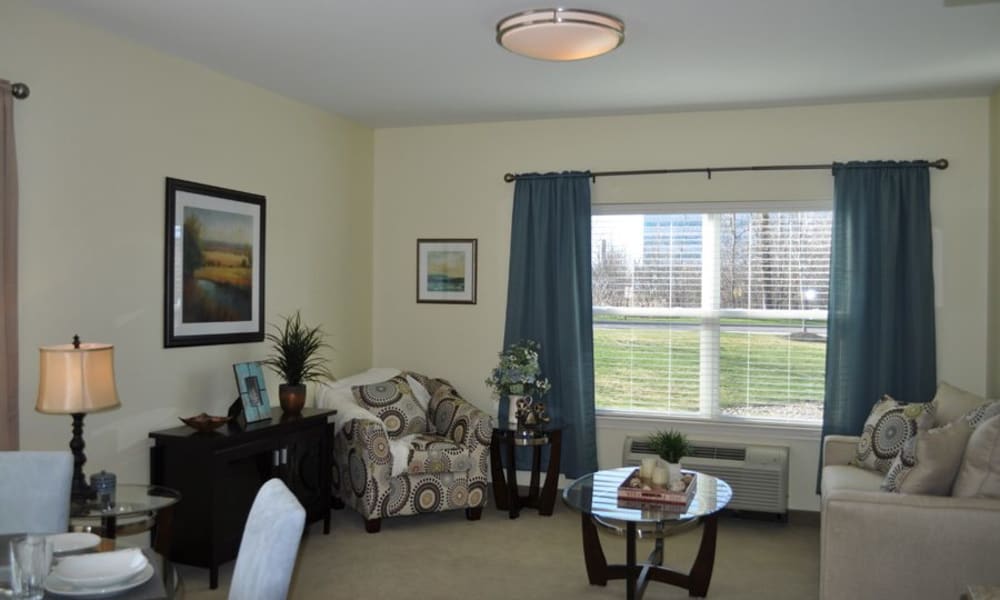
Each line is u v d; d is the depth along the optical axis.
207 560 3.64
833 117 4.86
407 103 4.94
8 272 2.99
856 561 2.84
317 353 5.13
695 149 5.11
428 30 3.51
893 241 4.61
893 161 4.68
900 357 4.62
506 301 5.49
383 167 5.76
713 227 5.14
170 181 3.87
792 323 5.02
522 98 4.77
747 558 4.15
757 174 5.00
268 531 1.76
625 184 5.24
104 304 3.52
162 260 3.85
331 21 3.39
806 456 4.92
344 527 4.63
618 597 3.59
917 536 2.78
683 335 5.21
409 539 4.42
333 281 5.32
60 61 3.29
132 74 3.65
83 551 2.02
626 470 3.96
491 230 5.52
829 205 4.86
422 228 5.68
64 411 2.89
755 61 3.93
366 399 4.90
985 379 4.59
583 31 3.25
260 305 4.55
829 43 3.64
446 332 5.63
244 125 4.43
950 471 2.91
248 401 4.11
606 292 5.36
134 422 3.69
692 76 4.23
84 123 3.41
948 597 2.75
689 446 4.27
